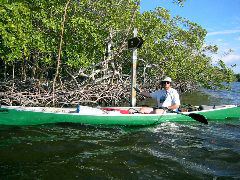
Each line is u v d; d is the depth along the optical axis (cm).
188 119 1105
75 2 1475
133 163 702
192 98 2308
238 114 1213
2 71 1725
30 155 723
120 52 1677
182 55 2145
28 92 1308
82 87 1458
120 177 628
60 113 974
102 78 1560
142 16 1845
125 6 1691
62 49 1418
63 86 1439
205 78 2411
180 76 2408
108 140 867
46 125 976
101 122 1005
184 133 977
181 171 668
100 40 1468
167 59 2050
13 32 1188
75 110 1066
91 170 654
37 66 1475
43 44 1277
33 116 959
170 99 1080
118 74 1652
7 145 781
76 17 1439
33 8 1393
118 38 1753
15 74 1753
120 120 1016
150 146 828
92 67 1541
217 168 690
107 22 1550
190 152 790
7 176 610
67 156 728
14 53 1177
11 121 948
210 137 940
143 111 1109
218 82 2398
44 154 735
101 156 736
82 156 731
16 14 1172
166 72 2031
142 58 1984
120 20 1661
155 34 1858
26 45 1265
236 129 1052
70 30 1425
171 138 914
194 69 2352
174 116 1081
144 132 971
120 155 748
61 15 1444
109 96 1562
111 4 1619
